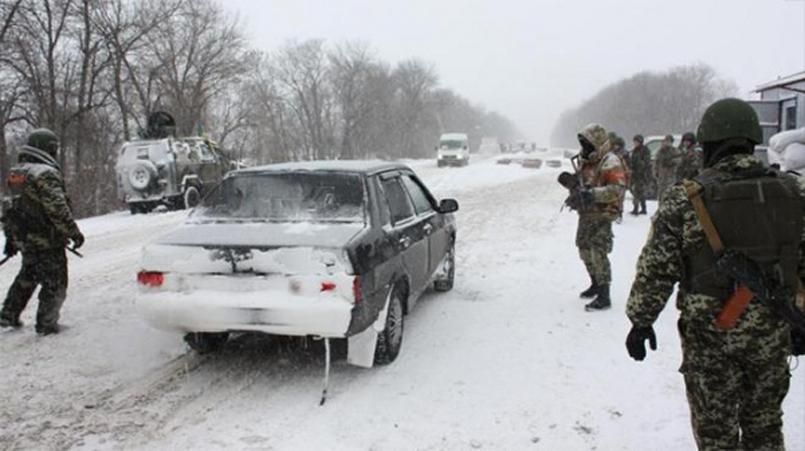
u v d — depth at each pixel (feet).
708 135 9.88
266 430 13.82
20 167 19.84
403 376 16.71
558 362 17.60
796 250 9.43
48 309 20.21
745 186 9.43
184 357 18.28
